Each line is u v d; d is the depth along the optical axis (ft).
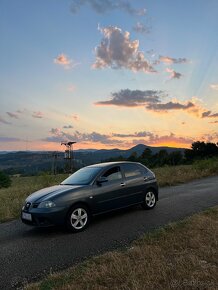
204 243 18.74
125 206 28.96
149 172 32.48
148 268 15.16
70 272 15.89
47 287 14.29
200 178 64.03
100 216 29.68
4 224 30.32
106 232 23.97
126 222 26.73
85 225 25.23
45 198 24.43
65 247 20.89
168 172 72.74
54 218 23.66
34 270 17.13
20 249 21.12
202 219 24.81
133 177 30.19
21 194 52.13
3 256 19.84
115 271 15.20
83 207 25.30
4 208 36.78
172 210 30.76
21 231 26.55
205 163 82.84
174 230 22.11
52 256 19.24
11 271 17.19
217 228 21.93
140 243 19.79
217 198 36.65
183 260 15.84
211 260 15.92
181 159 284.82
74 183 27.30
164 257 16.76
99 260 17.25
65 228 24.90
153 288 13.17
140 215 29.12
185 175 64.18
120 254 17.79
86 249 20.15
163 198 39.04
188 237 20.16
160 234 21.30
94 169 28.50
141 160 237.86
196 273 14.17
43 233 25.16
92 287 13.85
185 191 44.62
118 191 28.22
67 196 24.56
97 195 26.35
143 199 30.96
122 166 29.84
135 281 13.78
